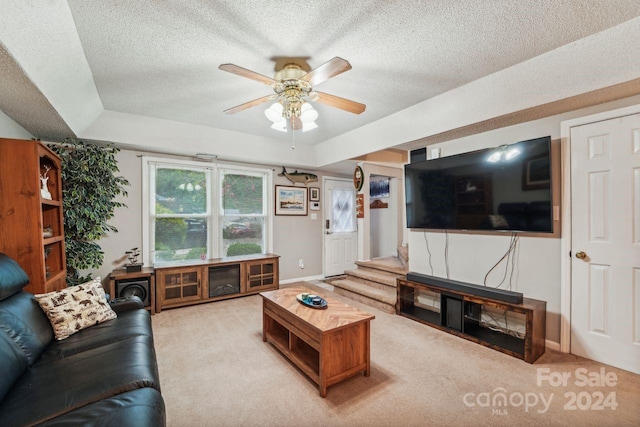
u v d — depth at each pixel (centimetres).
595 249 228
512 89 230
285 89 206
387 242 589
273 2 153
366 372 209
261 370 217
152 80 240
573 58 197
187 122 351
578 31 182
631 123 209
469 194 291
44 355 160
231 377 208
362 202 466
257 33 179
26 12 136
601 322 226
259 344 260
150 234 385
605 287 224
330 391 192
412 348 254
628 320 213
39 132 283
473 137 302
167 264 368
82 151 306
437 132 295
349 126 370
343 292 417
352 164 475
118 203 334
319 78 188
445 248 331
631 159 210
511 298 246
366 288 396
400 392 191
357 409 174
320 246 543
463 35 184
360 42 190
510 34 184
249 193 466
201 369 218
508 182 262
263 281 430
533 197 246
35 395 121
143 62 211
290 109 223
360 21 170
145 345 175
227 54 202
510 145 260
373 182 622
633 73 179
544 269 255
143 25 170
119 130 324
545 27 177
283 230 498
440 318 306
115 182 327
